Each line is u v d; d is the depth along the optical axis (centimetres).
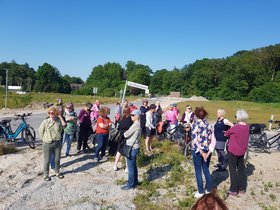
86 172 879
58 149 815
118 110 1299
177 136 1245
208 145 709
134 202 693
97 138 965
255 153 1213
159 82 13825
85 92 12050
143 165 959
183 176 870
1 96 3900
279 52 11088
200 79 12212
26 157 1016
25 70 13925
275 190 819
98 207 663
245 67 10588
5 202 678
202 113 714
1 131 1175
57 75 12794
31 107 3028
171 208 676
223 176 899
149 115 1110
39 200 695
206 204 242
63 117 990
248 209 692
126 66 15238
